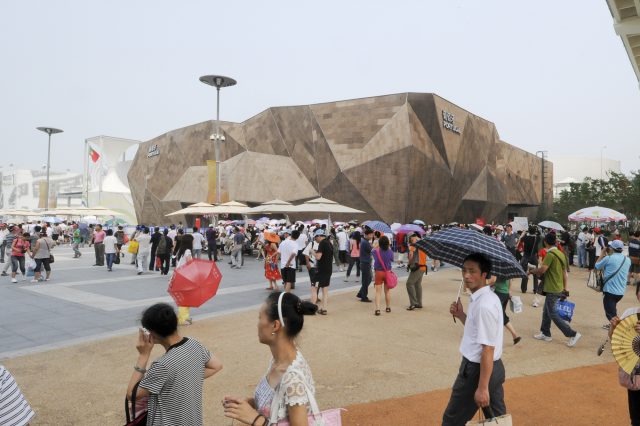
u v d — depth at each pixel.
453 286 13.62
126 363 6.25
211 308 10.10
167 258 16.25
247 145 42.56
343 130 37.28
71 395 5.11
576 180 94.38
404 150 34.75
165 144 49.53
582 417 4.51
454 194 39.78
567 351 6.90
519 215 66.94
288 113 39.88
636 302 11.21
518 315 9.66
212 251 20.30
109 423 4.40
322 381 5.53
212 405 4.83
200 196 41.62
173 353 2.68
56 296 11.64
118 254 19.84
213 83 26.73
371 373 5.82
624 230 36.72
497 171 50.19
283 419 1.93
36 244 14.31
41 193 49.25
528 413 4.60
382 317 9.27
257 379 5.61
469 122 42.28
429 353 6.73
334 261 21.02
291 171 38.72
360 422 4.37
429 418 4.46
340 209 21.03
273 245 12.61
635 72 10.52
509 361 6.39
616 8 7.94
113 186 79.31
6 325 8.48
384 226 14.90
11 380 2.40
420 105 35.69
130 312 9.66
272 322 2.10
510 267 3.47
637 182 36.25
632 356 3.25
